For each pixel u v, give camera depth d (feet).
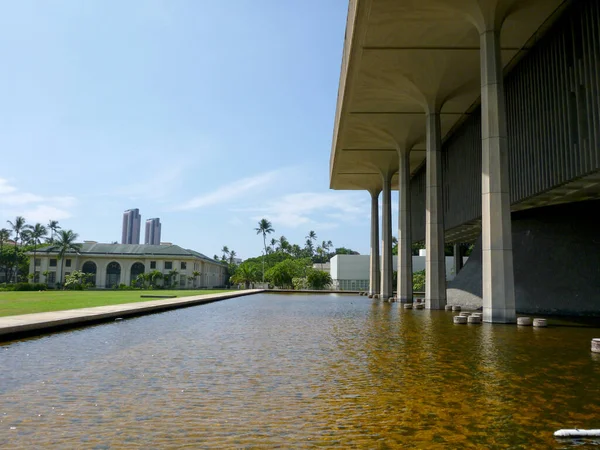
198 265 281.54
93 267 257.14
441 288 71.20
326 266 267.80
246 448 11.39
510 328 41.27
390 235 118.52
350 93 76.33
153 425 13.23
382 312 63.62
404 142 97.19
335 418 13.91
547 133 54.49
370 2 51.60
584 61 46.80
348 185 144.05
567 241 62.69
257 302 92.58
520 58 61.77
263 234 280.92
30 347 28.91
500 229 47.16
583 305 55.93
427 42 60.39
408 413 14.44
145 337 34.17
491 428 12.97
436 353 26.68
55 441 11.85
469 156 83.71
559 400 16.02
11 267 250.16
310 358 24.88
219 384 18.54
